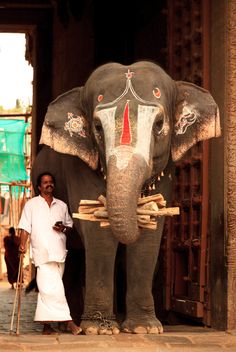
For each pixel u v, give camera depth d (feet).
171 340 22.03
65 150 23.17
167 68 30.45
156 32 33.58
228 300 25.08
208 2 26.96
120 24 37.91
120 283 31.63
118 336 22.53
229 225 25.23
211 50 26.73
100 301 23.35
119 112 21.20
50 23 49.32
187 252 29.09
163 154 22.22
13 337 22.24
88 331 23.07
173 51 30.04
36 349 20.36
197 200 27.09
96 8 39.04
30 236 23.94
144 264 23.68
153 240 23.75
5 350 20.15
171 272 29.58
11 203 70.38
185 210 28.63
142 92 21.66
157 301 31.94
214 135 23.22
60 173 26.32
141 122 21.08
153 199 20.76
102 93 21.91
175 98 23.29
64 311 23.18
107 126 21.17
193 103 23.39
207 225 26.68
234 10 25.43
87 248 23.52
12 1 47.67
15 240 57.41
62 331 24.84
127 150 20.49
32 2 47.67
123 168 20.10
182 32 29.27
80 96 23.40
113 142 20.81
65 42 44.70
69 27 43.78
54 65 48.21
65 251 23.84
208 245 26.61
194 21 27.84
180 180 29.04
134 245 23.67
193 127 23.38
